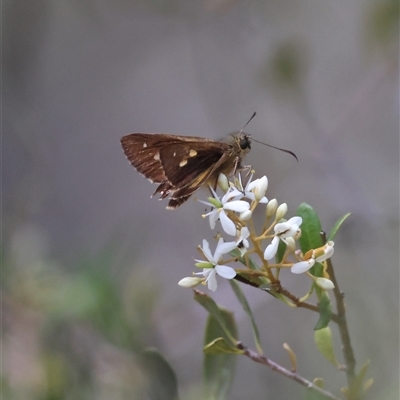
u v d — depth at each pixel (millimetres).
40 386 693
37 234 876
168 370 655
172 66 1069
